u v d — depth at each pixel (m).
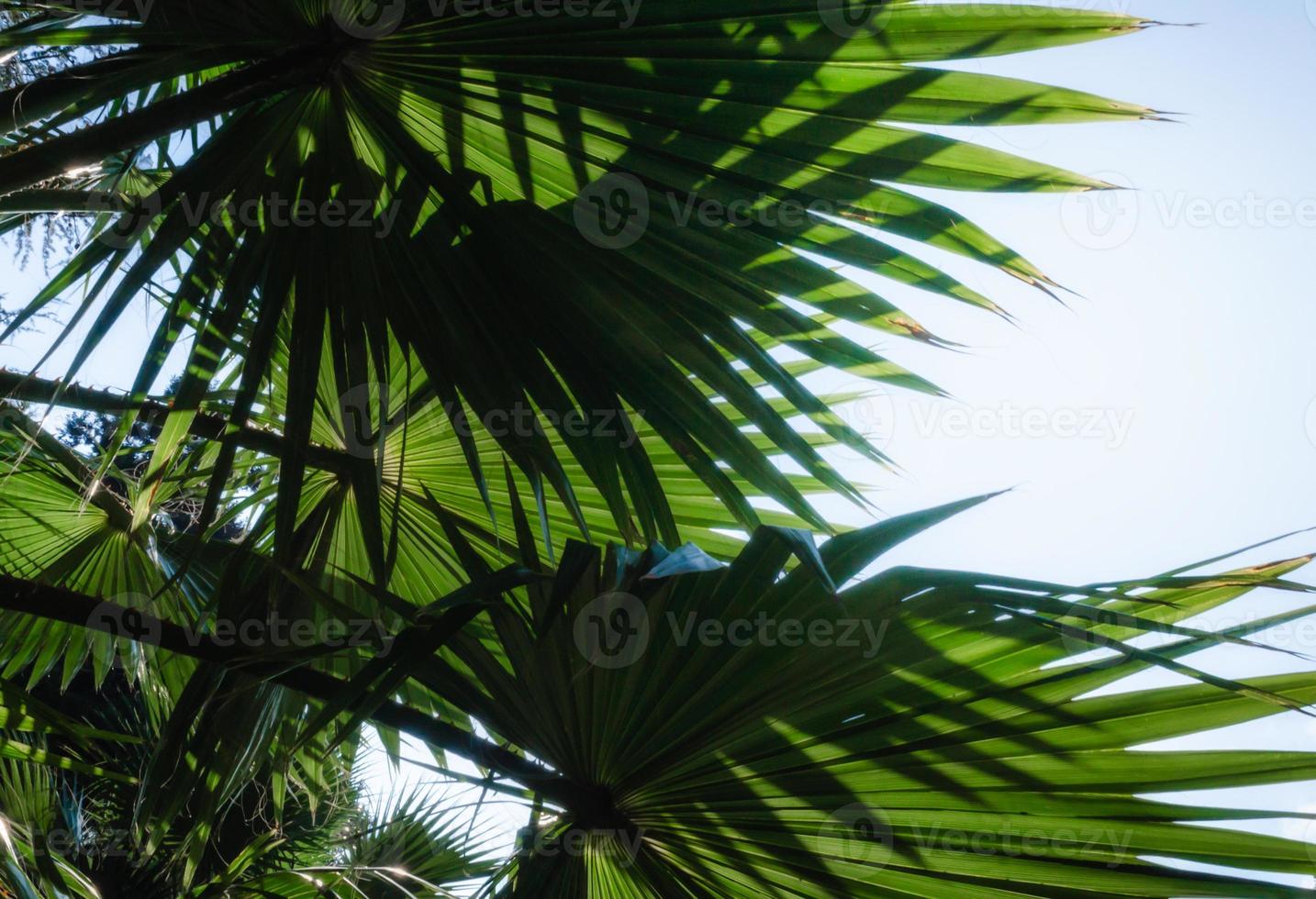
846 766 1.26
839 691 1.22
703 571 1.14
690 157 1.31
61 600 1.34
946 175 1.24
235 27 1.22
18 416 1.59
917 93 1.18
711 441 1.37
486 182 1.41
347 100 1.38
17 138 1.40
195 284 1.34
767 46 1.18
